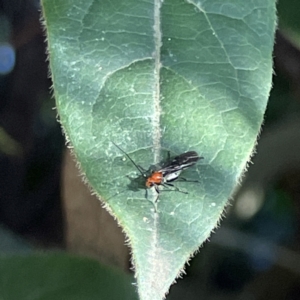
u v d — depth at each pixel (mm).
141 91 56
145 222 54
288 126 126
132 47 57
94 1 57
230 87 57
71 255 83
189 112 56
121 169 55
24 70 131
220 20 58
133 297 81
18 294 81
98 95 56
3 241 117
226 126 56
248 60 57
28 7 124
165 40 58
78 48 56
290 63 115
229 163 55
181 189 55
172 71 57
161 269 53
